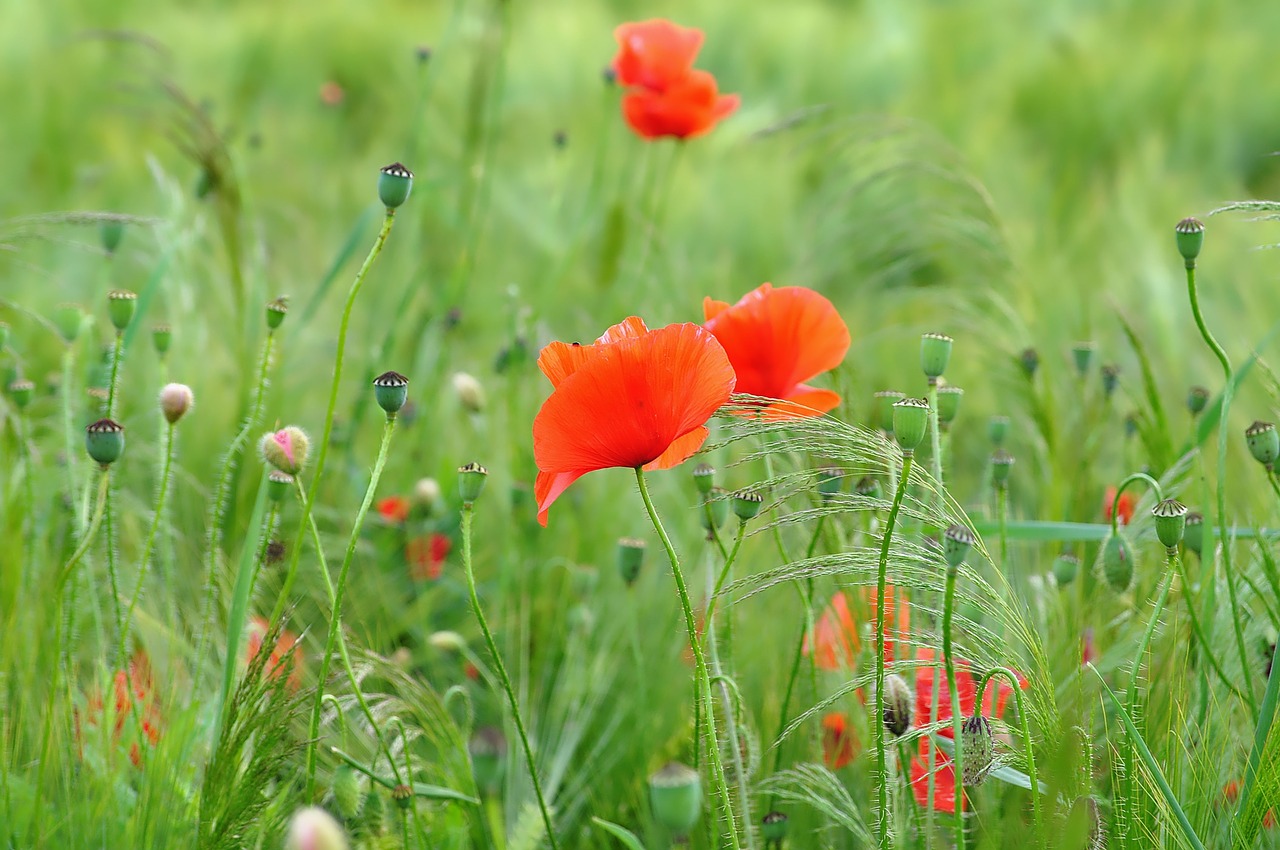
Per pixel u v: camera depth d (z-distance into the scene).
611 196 3.67
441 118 4.41
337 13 6.21
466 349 2.64
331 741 1.75
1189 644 1.73
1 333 1.81
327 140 4.68
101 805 1.69
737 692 1.69
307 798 1.66
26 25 5.45
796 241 3.46
